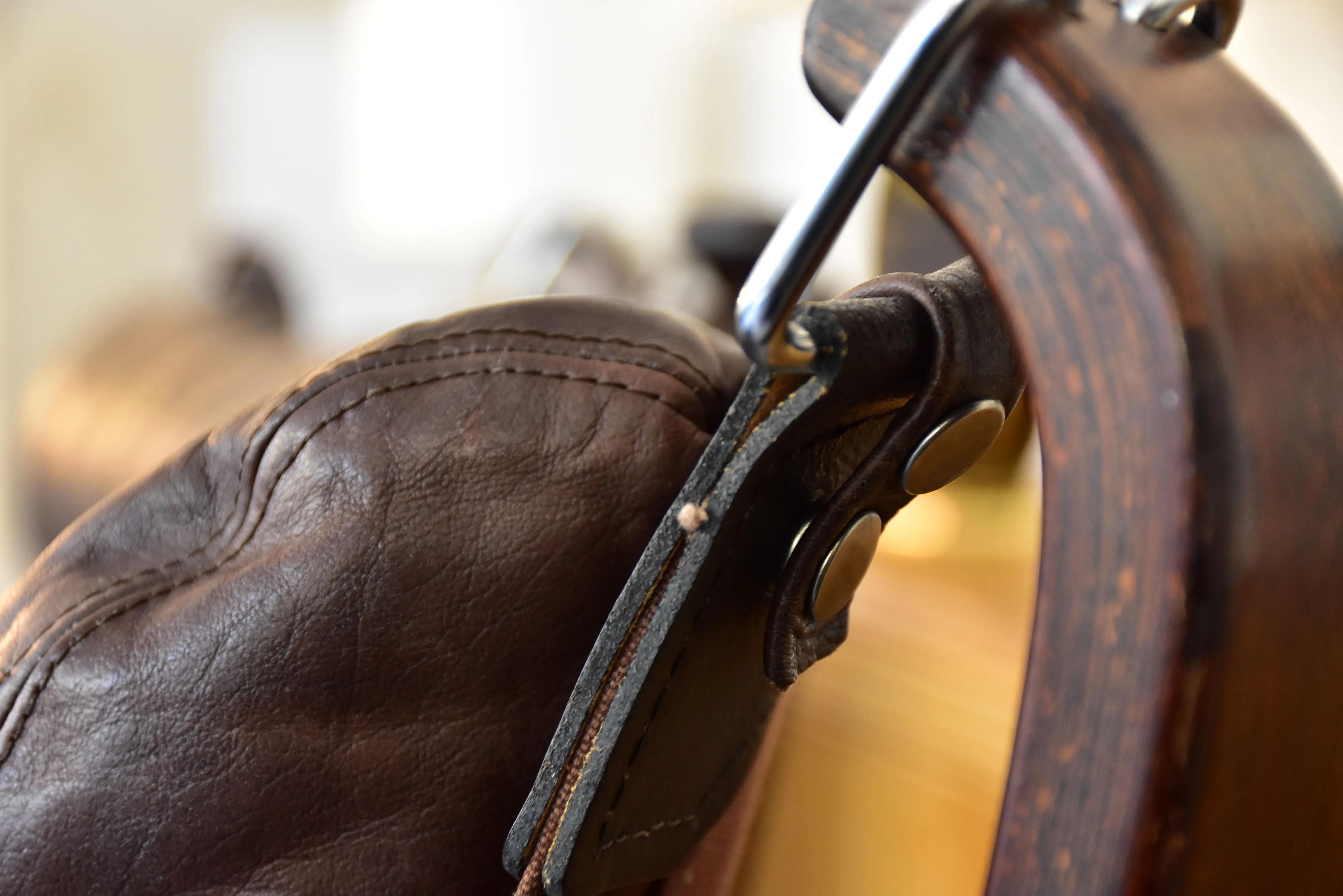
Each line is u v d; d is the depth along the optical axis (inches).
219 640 10.5
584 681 9.9
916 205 19.8
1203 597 8.4
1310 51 26.6
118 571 10.9
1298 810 8.8
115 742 10.6
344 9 66.0
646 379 10.6
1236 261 8.5
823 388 9.2
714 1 51.3
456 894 10.7
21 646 10.8
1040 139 8.6
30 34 64.6
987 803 14.7
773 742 13.3
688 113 54.9
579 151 59.7
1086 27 8.9
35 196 66.0
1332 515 8.6
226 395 25.5
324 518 10.5
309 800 10.6
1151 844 8.5
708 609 9.9
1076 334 8.6
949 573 18.4
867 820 15.0
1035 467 26.0
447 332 10.7
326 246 69.1
